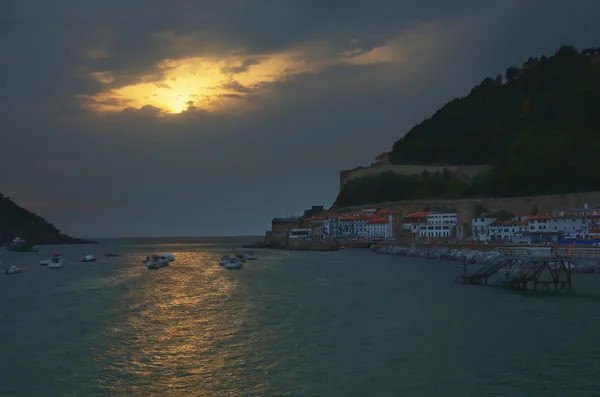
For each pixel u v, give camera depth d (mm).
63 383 37375
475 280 90062
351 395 34375
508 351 43938
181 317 59812
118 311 64188
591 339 47406
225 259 157625
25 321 58750
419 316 58938
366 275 106125
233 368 40281
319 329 52812
